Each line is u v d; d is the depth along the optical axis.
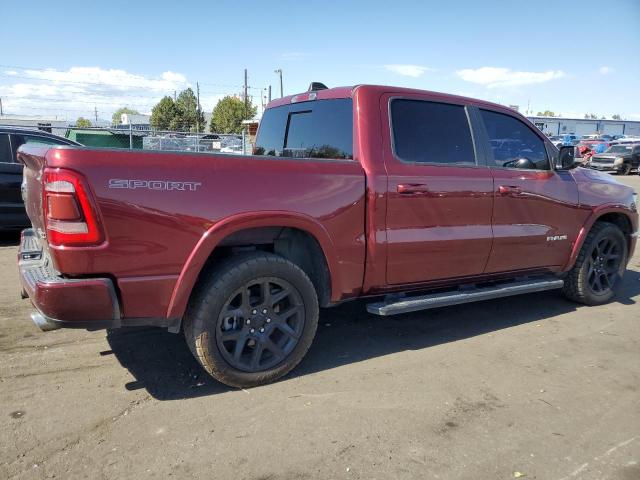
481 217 4.43
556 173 5.07
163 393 3.42
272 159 3.40
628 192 5.77
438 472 2.69
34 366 3.75
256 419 3.14
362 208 3.78
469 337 4.61
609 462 2.82
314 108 4.42
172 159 3.06
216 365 3.33
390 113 4.03
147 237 2.99
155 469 2.64
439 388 3.60
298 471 2.67
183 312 3.16
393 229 3.94
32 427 2.97
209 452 2.80
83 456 2.72
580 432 3.10
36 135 7.93
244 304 3.39
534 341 4.55
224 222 3.19
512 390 3.61
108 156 2.88
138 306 3.04
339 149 4.09
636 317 5.29
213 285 3.25
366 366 3.94
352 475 2.65
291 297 3.58
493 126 4.68
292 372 3.79
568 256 5.24
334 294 3.79
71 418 3.08
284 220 3.41
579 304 5.70
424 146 4.17
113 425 3.02
